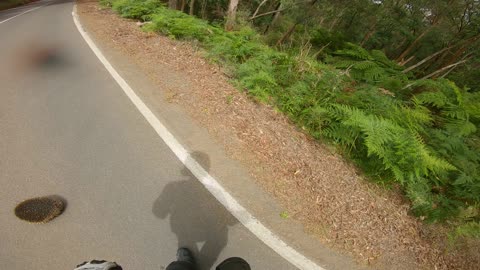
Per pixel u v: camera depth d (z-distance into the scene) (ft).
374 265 9.16
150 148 12.32
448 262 9.84
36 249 8.31
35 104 14.70
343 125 13.41
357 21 49.62
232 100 15.31
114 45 23.32
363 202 10.93
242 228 9.57
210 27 25.35
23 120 13.35
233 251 8.96
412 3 42.93
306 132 14.20
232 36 24.09
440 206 11.48
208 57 19.67
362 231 9.93
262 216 9.97
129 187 10.50
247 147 12.56
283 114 15.10
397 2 44.11
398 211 11.02
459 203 11.53
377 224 10.27
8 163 10.87
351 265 9.03
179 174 11.18
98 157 11.63
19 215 9.08
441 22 44.52
